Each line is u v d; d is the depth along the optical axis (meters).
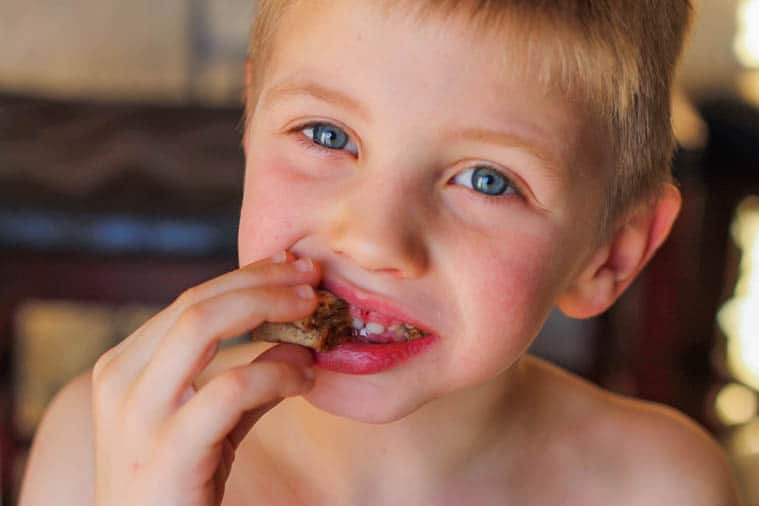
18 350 1.10
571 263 0.49
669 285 1.05
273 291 0.44
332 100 0.45
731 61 1.46
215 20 1.30
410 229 0.44
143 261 0.93
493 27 0.44
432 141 0.44
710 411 1.24
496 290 0.46
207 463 0.44
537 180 0.46
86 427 0.56
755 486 1.11
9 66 1.27
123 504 0.44
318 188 0.46
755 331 1.32
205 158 0.98
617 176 0.51
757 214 1.35
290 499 0.54
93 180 0.94
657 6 0.51
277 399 0.46
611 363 1.09
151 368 0.44
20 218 0.91
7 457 0.95
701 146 1.01
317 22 0.45
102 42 1.30
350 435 0.53
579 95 0.46
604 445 0.57
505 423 0.55
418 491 0.54
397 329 0.46
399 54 0.44
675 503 0.58
